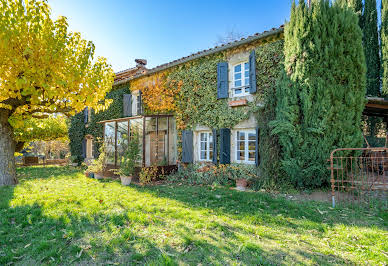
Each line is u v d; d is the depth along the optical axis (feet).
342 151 19.24
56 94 22.98
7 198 18.19
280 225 12.42
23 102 24.72
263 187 21.99
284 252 9.32
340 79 19.58
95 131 48.47
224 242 10.18
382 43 42.57
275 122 21.39
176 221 12.88
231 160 27.55
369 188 17.42
